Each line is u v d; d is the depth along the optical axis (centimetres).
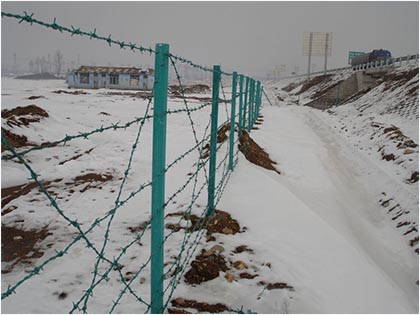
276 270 340
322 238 421
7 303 293
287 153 877
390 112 1727
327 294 321
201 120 1428
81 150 857
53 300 300
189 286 315
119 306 291
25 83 5203
